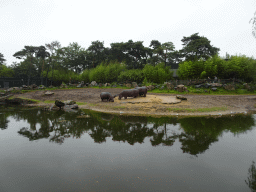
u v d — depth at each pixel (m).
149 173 3.51
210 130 7.19
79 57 53.00
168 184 3.05
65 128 7.73
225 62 27.28
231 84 22.94
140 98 16.28
